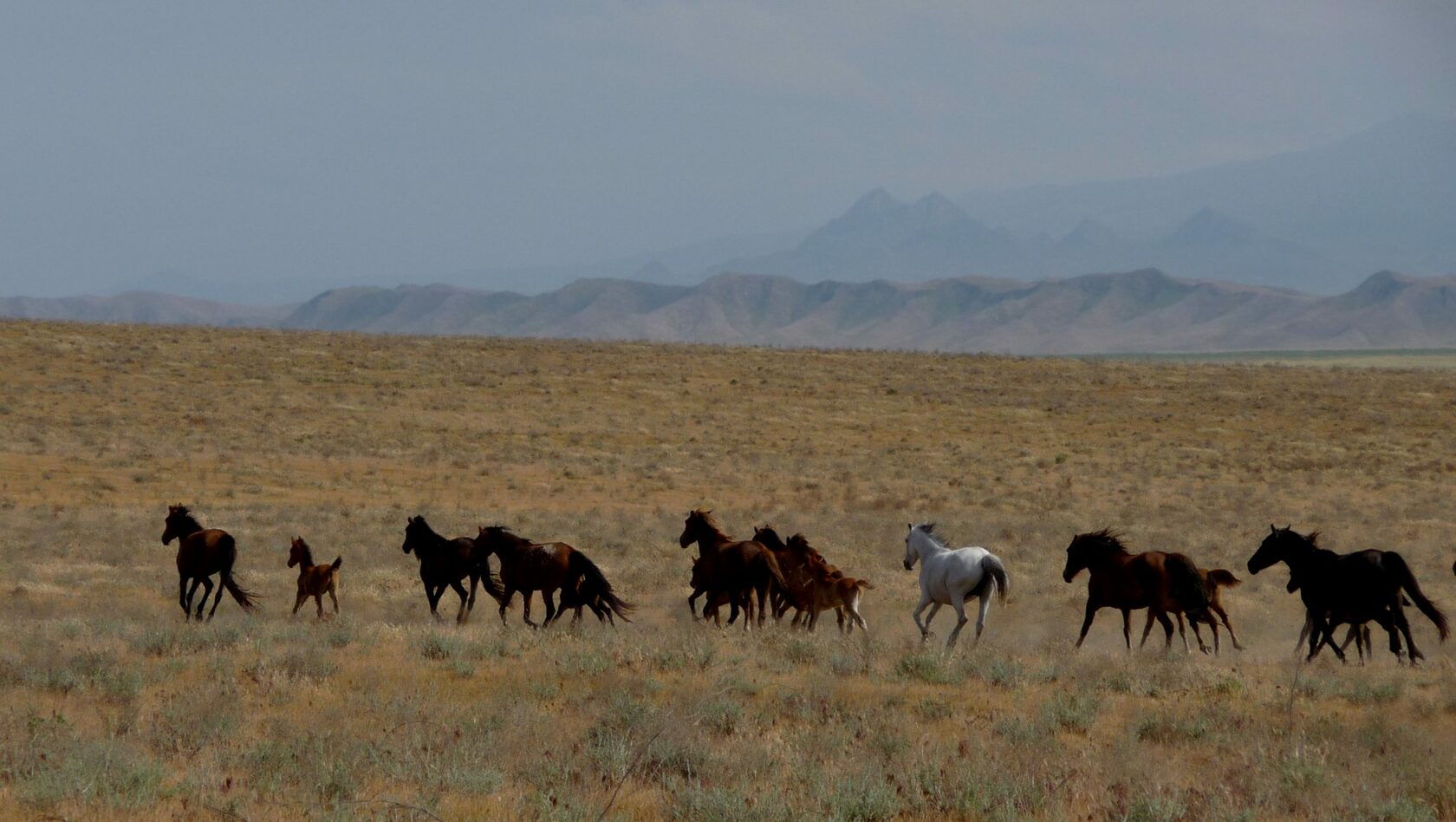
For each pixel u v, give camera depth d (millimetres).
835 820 8188
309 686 12812
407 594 25047
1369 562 17875
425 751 9875
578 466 51500
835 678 14078
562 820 7961
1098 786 9188
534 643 16500
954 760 9688
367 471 47812
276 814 8133
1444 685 14766
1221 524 40375
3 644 15891
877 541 34500
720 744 10312
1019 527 38125
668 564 29938
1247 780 9531
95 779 8617
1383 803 8930
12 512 35344
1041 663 15625
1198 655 18453
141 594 24391
